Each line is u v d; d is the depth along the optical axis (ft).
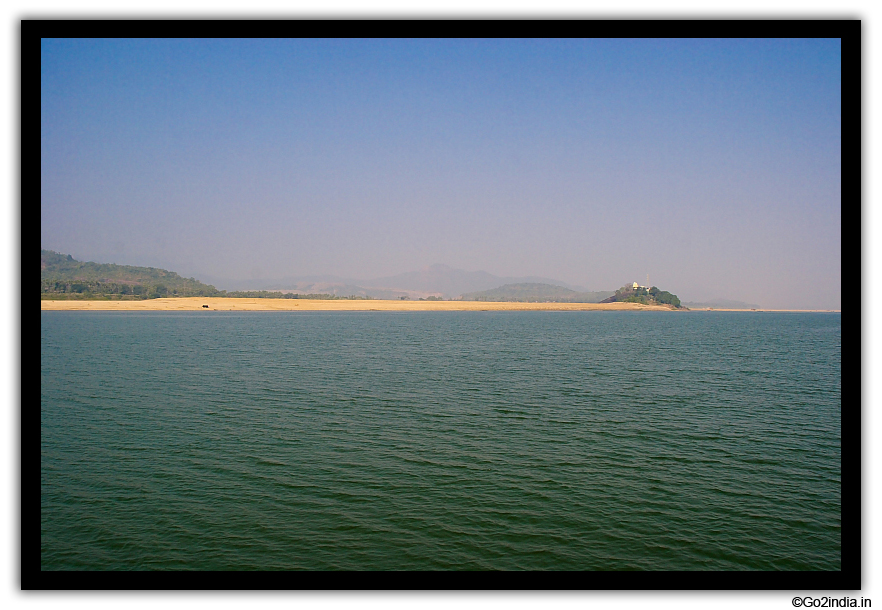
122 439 110.63
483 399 153.07
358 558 65.46
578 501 82.07
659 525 74.79
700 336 445.37
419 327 541.75
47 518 75.10
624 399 155.53
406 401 149.07
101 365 215.92
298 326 516.32
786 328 605.31
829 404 150.92
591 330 527.40
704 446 109.70
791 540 71.05
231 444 107.65
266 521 74.90
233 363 225.35
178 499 81.61
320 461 98.17
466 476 91.56
